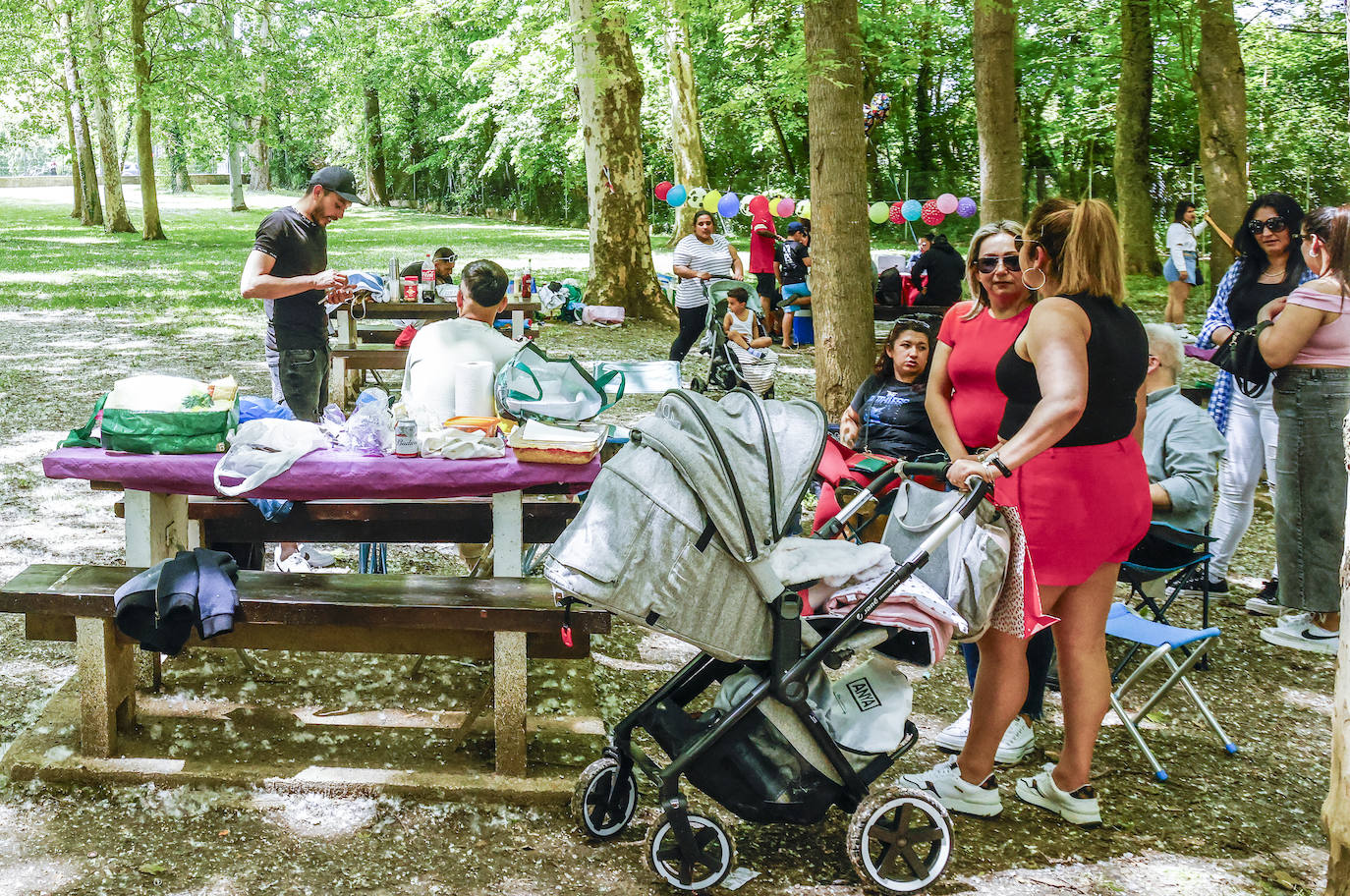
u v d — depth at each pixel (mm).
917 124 33469
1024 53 27344
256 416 4289
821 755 3256
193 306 16094
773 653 3158
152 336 13086
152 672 4266
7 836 3348
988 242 3777
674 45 24875
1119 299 3404
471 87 43500
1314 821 3867
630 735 3430
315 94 34406
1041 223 3488
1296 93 27859
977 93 11555
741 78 31031
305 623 3543
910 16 23062
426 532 4410
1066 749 3750
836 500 4523
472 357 4551
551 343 13164
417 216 48625
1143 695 4887
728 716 3191
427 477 3812
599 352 12617
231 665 4559
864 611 3162
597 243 15688
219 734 3953
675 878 3258
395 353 8664
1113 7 25688
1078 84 27797
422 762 3824
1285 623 5555
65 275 20156
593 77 14922
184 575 3525
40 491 6918
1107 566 3578
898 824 3262
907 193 32156
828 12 7992
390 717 4141
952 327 4105
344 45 33000
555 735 4078
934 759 4211
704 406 3127
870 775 3283
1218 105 15766
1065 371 3234
